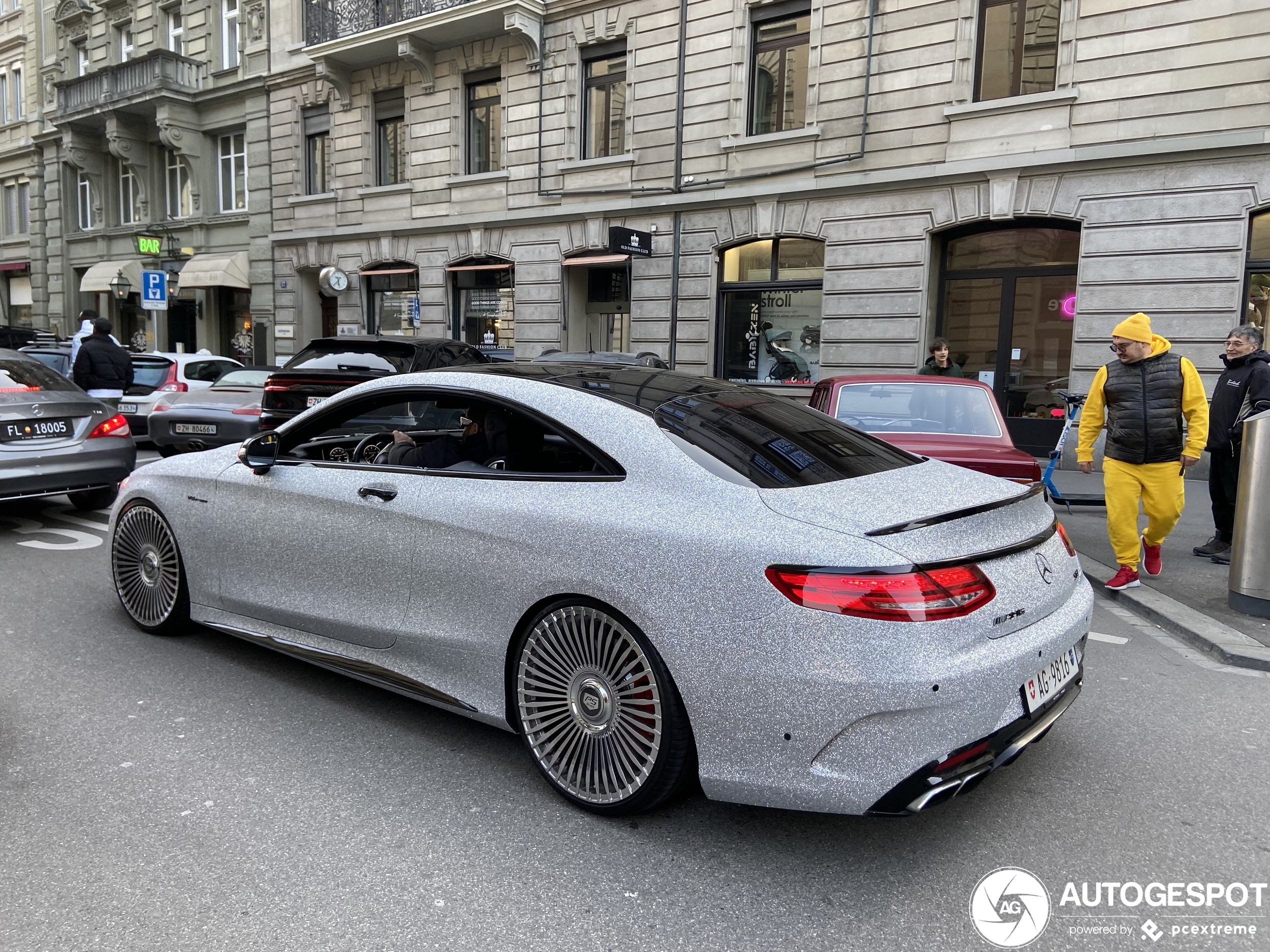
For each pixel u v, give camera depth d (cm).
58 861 260
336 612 363
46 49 2836
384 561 343
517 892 248
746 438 305
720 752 255
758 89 1486
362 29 1941
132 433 1164
